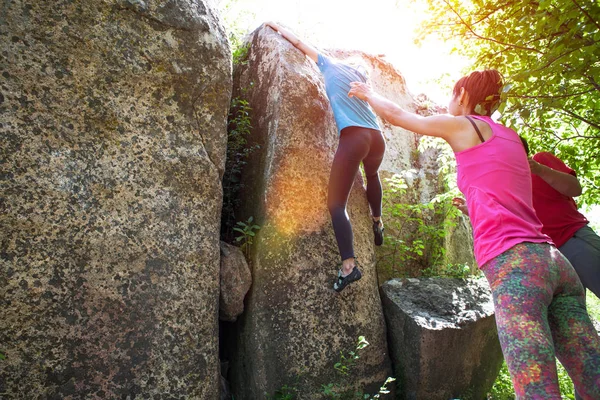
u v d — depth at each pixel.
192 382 2.56
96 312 2.35
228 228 3.47
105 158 2.47
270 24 3.78
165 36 2.71
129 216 2.50
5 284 2.14
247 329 3.02
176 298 2.58
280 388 2.90
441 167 4.55
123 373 2.38
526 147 2.70
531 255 1.77
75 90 2.41
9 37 2.25
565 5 2.25
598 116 3.35
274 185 3.19
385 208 4.19
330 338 3.05
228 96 2.97
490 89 2.21
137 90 2.61
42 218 2.26
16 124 2.24
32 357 2.17
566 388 3.46
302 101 3.39
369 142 3.10
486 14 2.93
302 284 3.06
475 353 3.29
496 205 1.88
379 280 3.99
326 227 3.25
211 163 2.84
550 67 2.39
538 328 1.66
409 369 3.14
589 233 2.76
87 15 2.47
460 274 4.15
